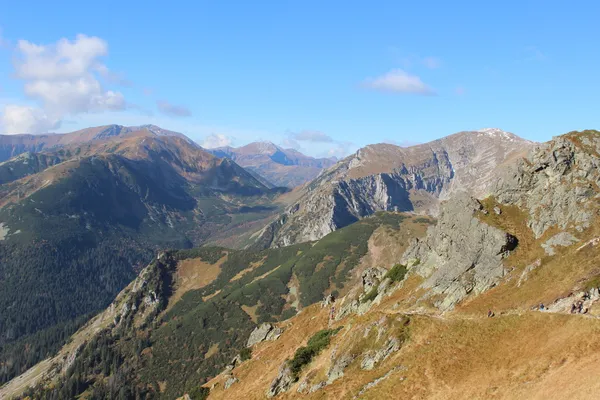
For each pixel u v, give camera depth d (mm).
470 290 85625
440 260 101438
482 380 59344
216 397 110812
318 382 80750
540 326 63344
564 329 60000
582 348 54969
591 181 91438
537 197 97125
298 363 93438
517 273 82312
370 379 70875
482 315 75312
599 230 80375
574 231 83188
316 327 119812
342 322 109875
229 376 117562
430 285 94812
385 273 120062
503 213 98375
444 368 64688
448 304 85062
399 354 72688
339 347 85125
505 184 103062
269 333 135875
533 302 71562
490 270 86500
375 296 110625
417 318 78312
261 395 94000
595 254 73688
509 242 88562
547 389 51469
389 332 77625
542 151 101750
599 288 64750
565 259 77188
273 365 109062
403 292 102625
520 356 60188
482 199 105625
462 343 68000
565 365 53781
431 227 112750
